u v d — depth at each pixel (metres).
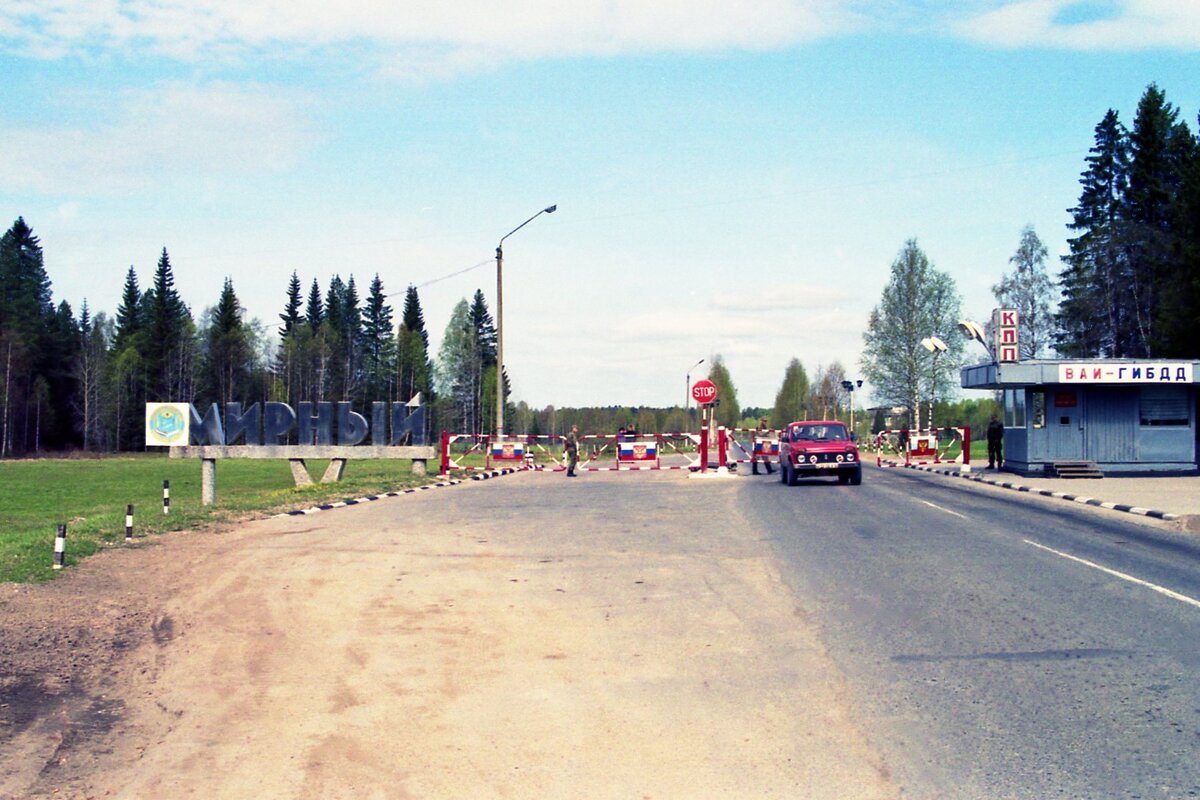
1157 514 20.52
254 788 6.05
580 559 15.10
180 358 95.44
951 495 26.89
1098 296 61.66
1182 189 55.38
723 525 19.62
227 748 6.79
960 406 87.56
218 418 28.91
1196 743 6.48
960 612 10.70
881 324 75.56
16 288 92.00
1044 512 21.92
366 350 110.31
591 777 6.10
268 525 20.19
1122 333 61.31
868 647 9.23
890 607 11.05
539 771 6.22
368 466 49.06
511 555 15.58
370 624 10.60
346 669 8.80
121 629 10.42
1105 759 6.22
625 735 6.88
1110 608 10.80
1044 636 9.50
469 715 7.41
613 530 18.94
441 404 101.75
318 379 101.06
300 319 112.06
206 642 9.85
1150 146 61.56
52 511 31.50
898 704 7.44
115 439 93.50
